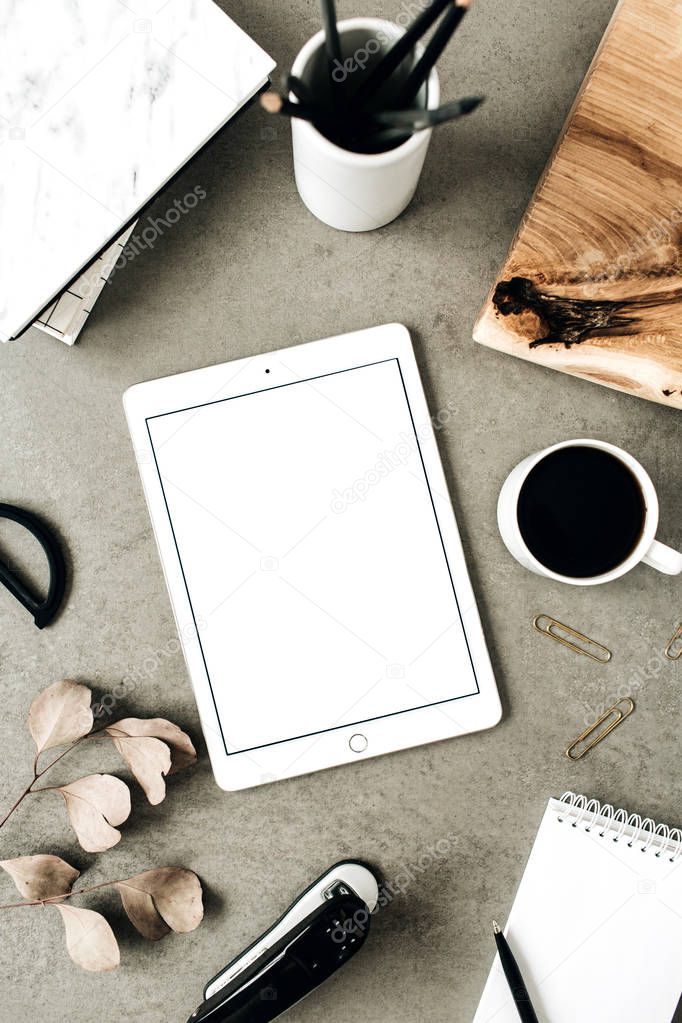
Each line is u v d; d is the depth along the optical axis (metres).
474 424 0.62
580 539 0.57
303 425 0.59
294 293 0.62
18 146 0.51
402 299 0.62
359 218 0.56
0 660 0.62
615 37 0.54
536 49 0.60
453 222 0.61
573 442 0.53
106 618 0.62
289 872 0.63
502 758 0.63
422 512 0.60
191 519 0.59
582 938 0.61
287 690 0.60
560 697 0.63
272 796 0.63
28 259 0.52
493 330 0.57
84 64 0.51
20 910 0.63
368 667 0.60
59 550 0.62
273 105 0.37
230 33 0.51
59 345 0.62
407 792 0.63
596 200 0.55
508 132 0.61
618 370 0.57
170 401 0.59
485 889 0.63
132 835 0.63
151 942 0.63
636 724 0.63
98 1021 0.63
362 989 0.64
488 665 0.60
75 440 0.62
